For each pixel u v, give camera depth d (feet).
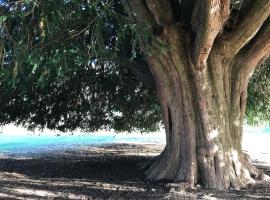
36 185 32.89
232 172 32.89
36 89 44.96
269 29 32.32
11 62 28.78
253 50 33.42
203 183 32.30
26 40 28.60
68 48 29.45
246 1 33.12
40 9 27.07
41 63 30.66
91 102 48.65
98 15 27.76
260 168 45.39
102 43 29.66
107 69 46.11
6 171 39.83
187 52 32.22
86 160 50.44
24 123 49.98
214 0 26.48
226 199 29.19
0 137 95.30
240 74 34.12
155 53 32.35
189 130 32.83
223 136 32.96
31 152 65.98
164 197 29.35
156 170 34.83
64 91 47.55
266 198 29.50
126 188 31.99
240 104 34.65
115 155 56.75
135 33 30.30
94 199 29.22
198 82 32.27
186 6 32.86
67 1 27.04
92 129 51.65
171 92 33.68
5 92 44.62
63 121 49.93
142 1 30.94
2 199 28.55
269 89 46.96
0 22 26.17
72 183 33.83
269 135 115.03
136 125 52.31
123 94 48.06
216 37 31.99
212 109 32.63
